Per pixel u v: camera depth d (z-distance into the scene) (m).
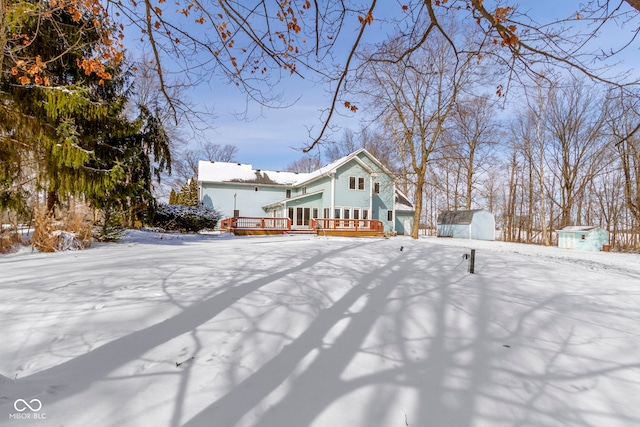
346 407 2.09
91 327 3.21
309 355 2.78
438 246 11.96
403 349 2.96
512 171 30.64
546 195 26.33
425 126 17.89
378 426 1.92
